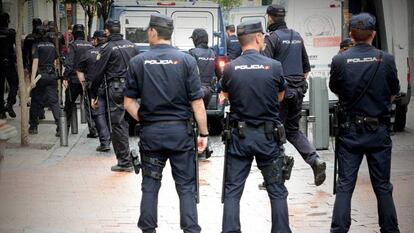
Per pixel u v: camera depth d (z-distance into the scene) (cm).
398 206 855
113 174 1069
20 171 1082
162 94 650
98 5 2173
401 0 1550
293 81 928
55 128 1568
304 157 944
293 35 936
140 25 1570
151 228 662
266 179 664
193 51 1153
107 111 1092
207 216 824
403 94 1510
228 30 1923
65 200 900
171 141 652
